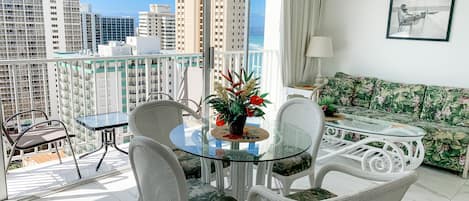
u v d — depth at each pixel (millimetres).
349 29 4914
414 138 3021
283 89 4914
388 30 4555
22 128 3469
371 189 1216
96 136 4016
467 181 3316
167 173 1528
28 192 2812
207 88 3699
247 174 2564
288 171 2412
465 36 4008
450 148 3408
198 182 2123
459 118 3734
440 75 4246
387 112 4270
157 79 4473
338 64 5117
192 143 2115
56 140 2953
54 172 3232
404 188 1351
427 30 4254
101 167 3389
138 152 1590
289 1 4551
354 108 4457
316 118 2592
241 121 2186
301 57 5016
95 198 2789
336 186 3154
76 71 3775
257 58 5238
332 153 3566
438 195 3021
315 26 5082
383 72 4695
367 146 3391
